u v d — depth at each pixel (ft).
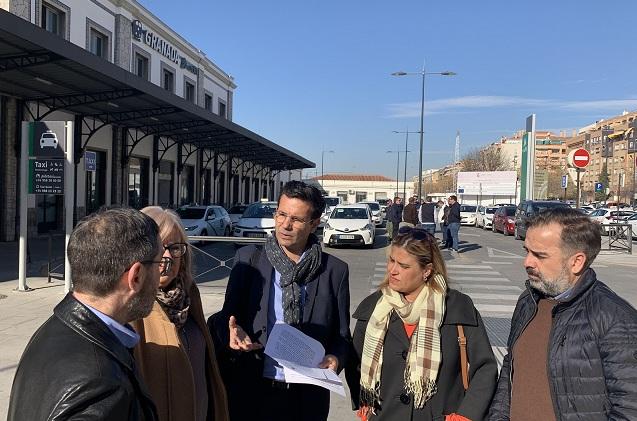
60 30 65.51
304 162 155.12
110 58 77.05
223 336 8.29
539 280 7.05
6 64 42.19
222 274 37.04
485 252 58.59
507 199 169.58
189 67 108.88
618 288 36.76
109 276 4.78
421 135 112.88
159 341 6.55
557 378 6.63
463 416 7.52
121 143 78.79
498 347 21.06
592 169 371.56
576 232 6.83
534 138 94.94
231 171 136.26
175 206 99.30
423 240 8.10
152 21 89.51
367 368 8.18
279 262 8.46
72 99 57.82
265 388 8.23
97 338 4.52
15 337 20.43
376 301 8.65
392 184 314.76
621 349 6.27
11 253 47.42
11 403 4.36
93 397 4.14
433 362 7.73
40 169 30.12
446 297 8.18
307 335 8.21
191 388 6.63
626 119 359.87
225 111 136.67
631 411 6.02
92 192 72.74
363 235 58.65
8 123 55.16
